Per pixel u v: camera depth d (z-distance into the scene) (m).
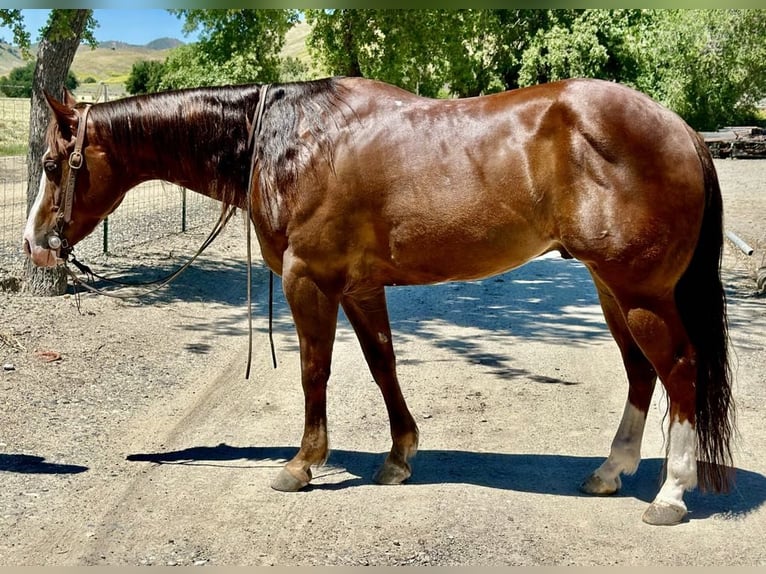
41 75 7.98
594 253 3.55
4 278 8.34
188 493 4.03
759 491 4.03
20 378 5.68
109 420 5.03
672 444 3.66
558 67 26.16
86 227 4.35
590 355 6.66
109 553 3.42
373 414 5.28
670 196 3.48
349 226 3.83
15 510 3.79
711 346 3.65
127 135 4.17
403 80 12.05
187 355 6.52
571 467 4.38
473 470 4.35
